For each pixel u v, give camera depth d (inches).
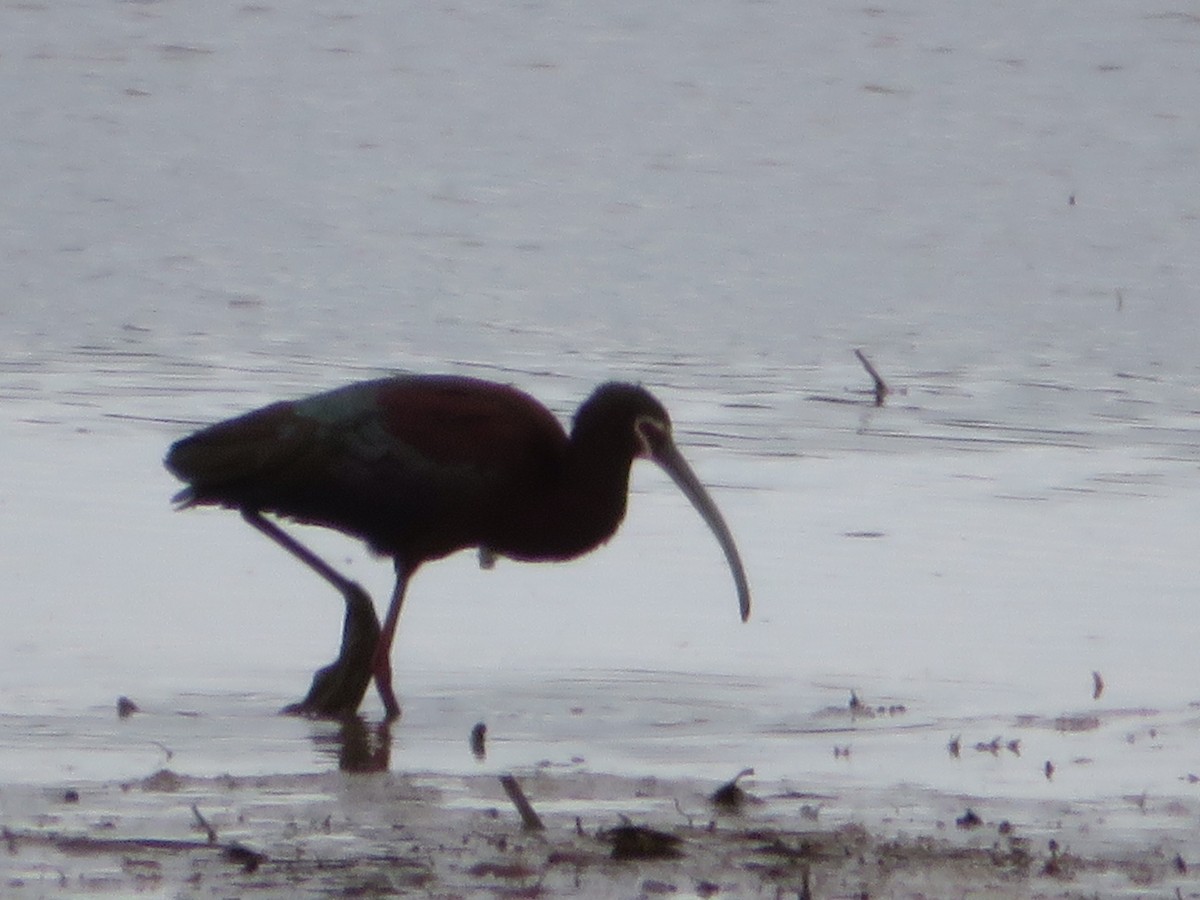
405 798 394.9
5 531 590.2
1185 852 365.7
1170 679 488.7
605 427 501.0
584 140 1315.2
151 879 341.4
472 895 336.5
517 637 524.7
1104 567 580.1
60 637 506.9
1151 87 1428.4
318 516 499.8
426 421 492.4
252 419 496.4
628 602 552.1
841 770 419.5
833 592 557.6
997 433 738.8
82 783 401.1
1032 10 1581.0
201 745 432.5
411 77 1445.6
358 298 952.9
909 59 1489.9
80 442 689.6
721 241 1088.8
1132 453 710.5
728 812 389.4
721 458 700.0
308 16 1574.8
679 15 1601.9
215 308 924.6
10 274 969.5
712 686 483.8
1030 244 1086.4
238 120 1330.0
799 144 1312.7
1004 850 366.0
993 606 545.6
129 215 1098.7
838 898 338.6
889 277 1016.9
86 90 1380.4
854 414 764.6
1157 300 972.6
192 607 536.1
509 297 966.4
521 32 1555.1
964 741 440.8
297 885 339.9
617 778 410.9
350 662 466.9
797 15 1588.3
